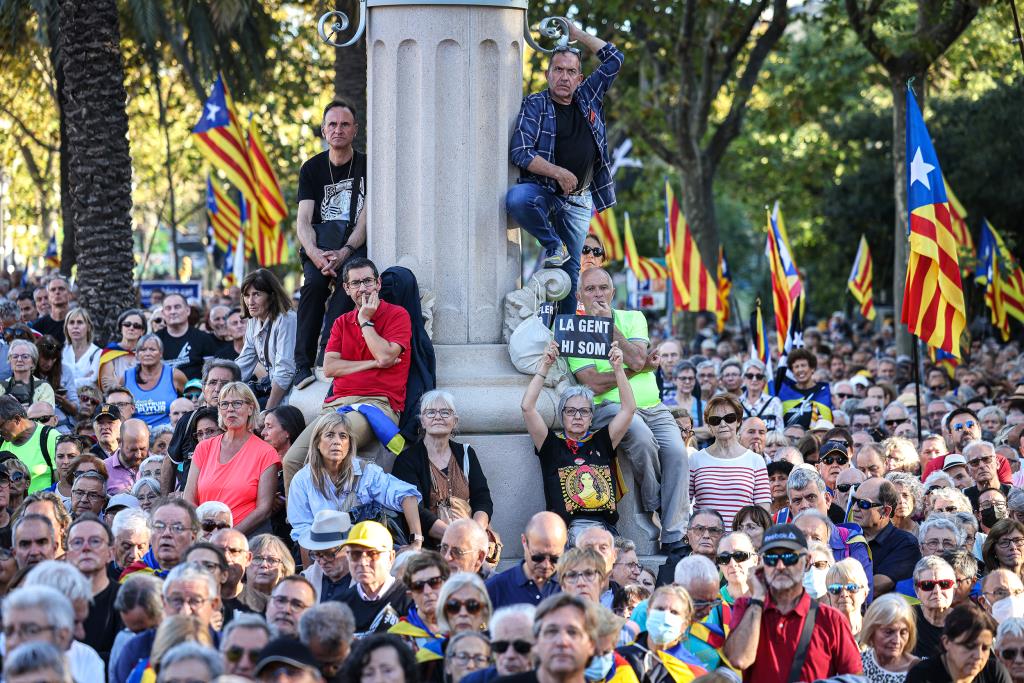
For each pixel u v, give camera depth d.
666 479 29.70
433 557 21.92
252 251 76.88
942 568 24.20
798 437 37.00
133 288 49.66
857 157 124.19
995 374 68.00
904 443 33.41
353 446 26.50
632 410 28.61
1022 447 38.66
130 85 91.25
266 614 21.16
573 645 17.39
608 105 88.81
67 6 48.88
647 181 108.75
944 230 38.00
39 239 113.88
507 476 29.42
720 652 21.08
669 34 84.62
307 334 31.72
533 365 30.09
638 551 29.72
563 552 23.56
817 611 20.80
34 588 17.25
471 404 29.50
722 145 85.81
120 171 49.25
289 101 94.56
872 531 28.00
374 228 30.83
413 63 30.39
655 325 101.38
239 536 22.91
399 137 30.48
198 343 40.59
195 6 79.44
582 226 31.33
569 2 82.56
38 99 96.00
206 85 81.88
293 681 16.88
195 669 16.78
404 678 18.28
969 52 95.94
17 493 28.53
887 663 22.42
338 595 23.20
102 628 22.16
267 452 28.14
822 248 131.62
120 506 27.41
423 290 30.28
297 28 93.31
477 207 30.55
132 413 35.31
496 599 23.64
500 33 30.50
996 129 111.38
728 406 30.39
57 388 39.22
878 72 91.88
